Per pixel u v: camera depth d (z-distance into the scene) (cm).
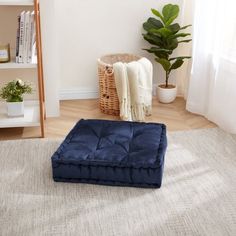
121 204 179
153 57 319
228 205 178
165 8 295
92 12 299
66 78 313
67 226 164
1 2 221
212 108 271
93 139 208
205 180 198
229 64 247
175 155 224
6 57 236
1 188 191
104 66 274
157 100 319
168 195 185
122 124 225
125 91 269
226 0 243
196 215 171
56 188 191
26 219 168
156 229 162
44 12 257
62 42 303
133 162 187
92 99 320
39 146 235
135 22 307
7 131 258
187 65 310
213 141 243
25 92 252
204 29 268
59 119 279
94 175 192
